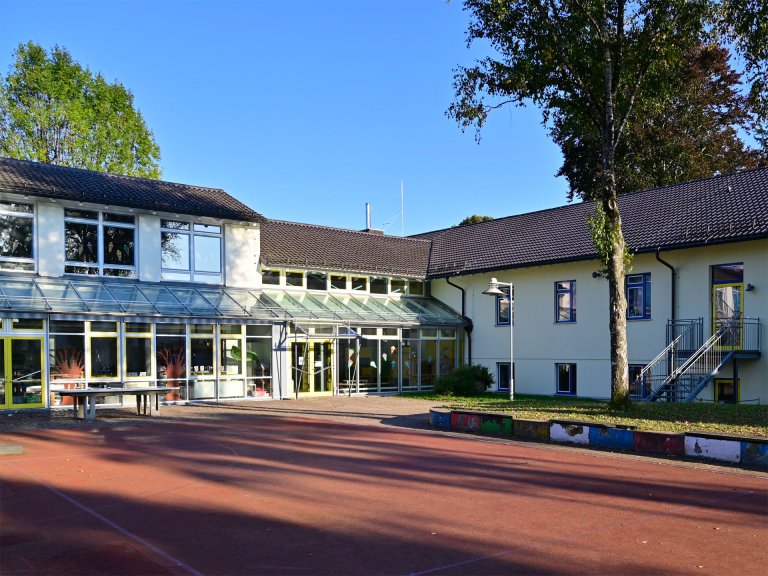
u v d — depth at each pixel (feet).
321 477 33.99
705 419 48.03
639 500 29.07
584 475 34.68
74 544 22.63
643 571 20.06
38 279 70.59
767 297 66.85
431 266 107.34
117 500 28.96
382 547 22.33
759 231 65.62
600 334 82.89
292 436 49.08
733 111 128.16
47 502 28.58
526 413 53.01
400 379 94.38
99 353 69.97
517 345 93.71
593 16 53.67
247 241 87.76
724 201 78.23
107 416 61.77
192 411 66.74
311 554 21.56
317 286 95.45
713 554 21.65
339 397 85.35
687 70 115.24
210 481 33.01
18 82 129.18
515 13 53.83
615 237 54.13
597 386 82.89
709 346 69.00
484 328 98.99
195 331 76.64
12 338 65.05
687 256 74.13
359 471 35.60
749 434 41.70
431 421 55.47
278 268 90.94
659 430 43.06
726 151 128.06
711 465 37.70
